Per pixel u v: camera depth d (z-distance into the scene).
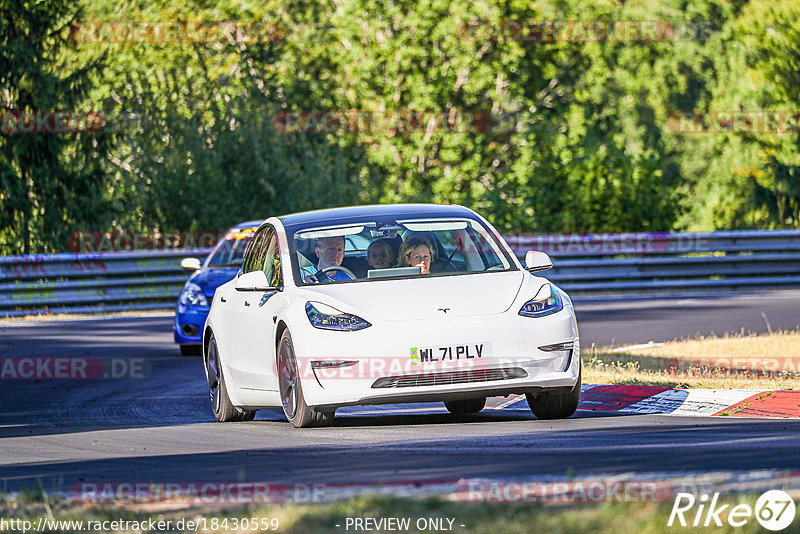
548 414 33.78
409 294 32.84
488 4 172.25
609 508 17.73
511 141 174.00
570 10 193.38
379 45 168.00
